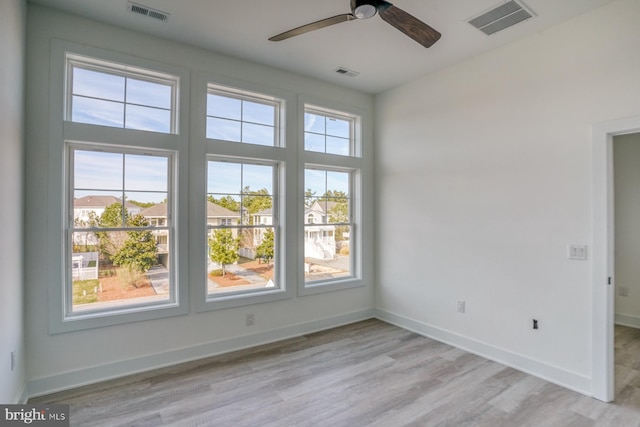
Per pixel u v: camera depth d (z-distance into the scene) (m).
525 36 3.01
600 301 2.56
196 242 3.24
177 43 3.13
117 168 2.96
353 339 3.78
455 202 3.61
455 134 3.62
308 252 4.11
